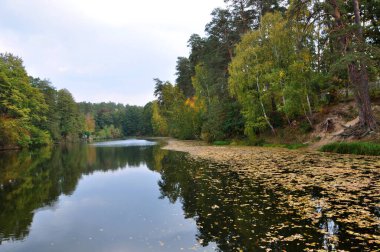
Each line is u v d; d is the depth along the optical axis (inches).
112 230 315.6
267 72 1173.7
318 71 1037.2
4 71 1753.2
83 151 1632.6
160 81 3380.9
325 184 439.8
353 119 944.3
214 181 531.5
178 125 2401.6
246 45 1224.2
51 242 286.2
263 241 254.7
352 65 827.4
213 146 1445.6
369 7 950.4
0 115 1680.6
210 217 331.9
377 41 989.2
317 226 281.3
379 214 304.0
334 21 879.7
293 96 1035.3
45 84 2805.1
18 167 908.6
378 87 1043.9
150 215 366.3
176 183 553.6
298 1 879.7
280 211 332.5
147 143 2346.2
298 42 1044.5
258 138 1312.7
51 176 722.8
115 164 957.2
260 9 1378.0
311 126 1063.6
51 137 2687.0
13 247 275.3
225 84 1622.8
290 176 517.0
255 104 1218.0
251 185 472.4
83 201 458.0
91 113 5615.2
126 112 5831.7
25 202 456.4
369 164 590.9
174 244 267.4
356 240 245.3
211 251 244.2
